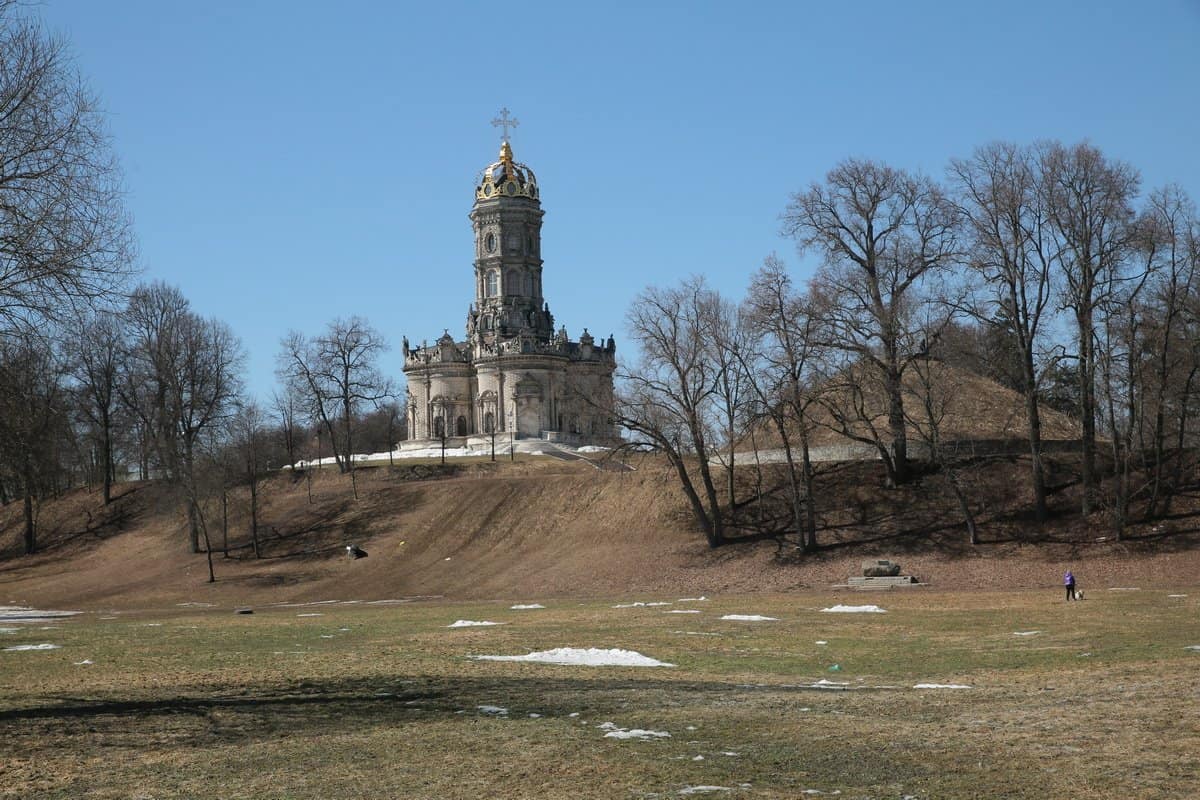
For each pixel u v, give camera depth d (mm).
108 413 125188
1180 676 28922
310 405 133625
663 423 87625
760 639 43562
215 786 20062
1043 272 77562
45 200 29547
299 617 62875
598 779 20000
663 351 86938
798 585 74875
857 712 26016
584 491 103250
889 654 38156
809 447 98625
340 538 104438
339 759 22031
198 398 110125
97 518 120875
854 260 84500
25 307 29797
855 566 76562
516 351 173125
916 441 92188
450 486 111750
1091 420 78375
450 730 24688
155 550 109750
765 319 82625
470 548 97750
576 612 60188
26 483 111562
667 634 45812
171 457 105500
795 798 18516
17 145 29234
